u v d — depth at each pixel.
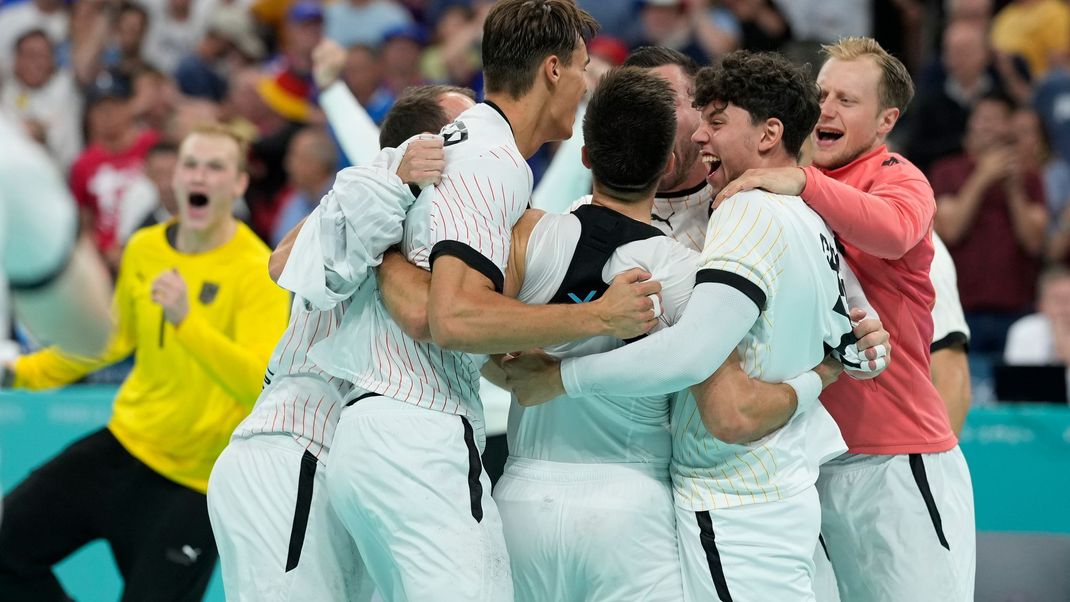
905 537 6.89
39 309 4.73
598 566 6.19
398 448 6.17
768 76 6.35
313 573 6.54
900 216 6.48
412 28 20.06
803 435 6.37
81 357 5.01
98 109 17.09
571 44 6.45
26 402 10.66
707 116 6.50
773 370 6.15
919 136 16.52
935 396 7.17
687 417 6.34
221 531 6.65
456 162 6.27
